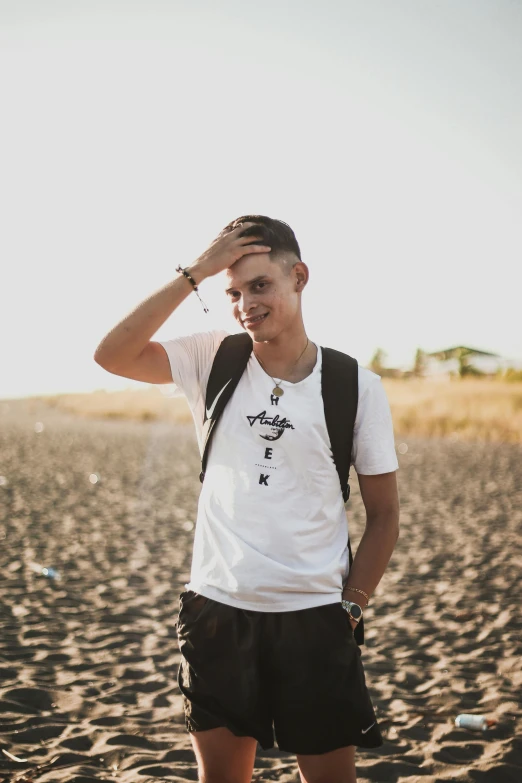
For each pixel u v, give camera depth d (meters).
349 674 2.17
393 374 41.56
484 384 36.62
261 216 2.30
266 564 2.15
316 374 2.26
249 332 2.23
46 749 3.63
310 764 2.21
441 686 4.44
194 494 14.53
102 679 4.62
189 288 2.23
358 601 2.23
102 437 32.69
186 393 2.40
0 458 22.17
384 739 3.77
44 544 9.15
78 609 6.23
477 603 6.26
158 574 7.61
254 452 2.21
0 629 5.61
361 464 2.29
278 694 2.16
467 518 10.76
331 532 2.24
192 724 2.20
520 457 20.23
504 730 3.82
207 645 2.19
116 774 3.38
